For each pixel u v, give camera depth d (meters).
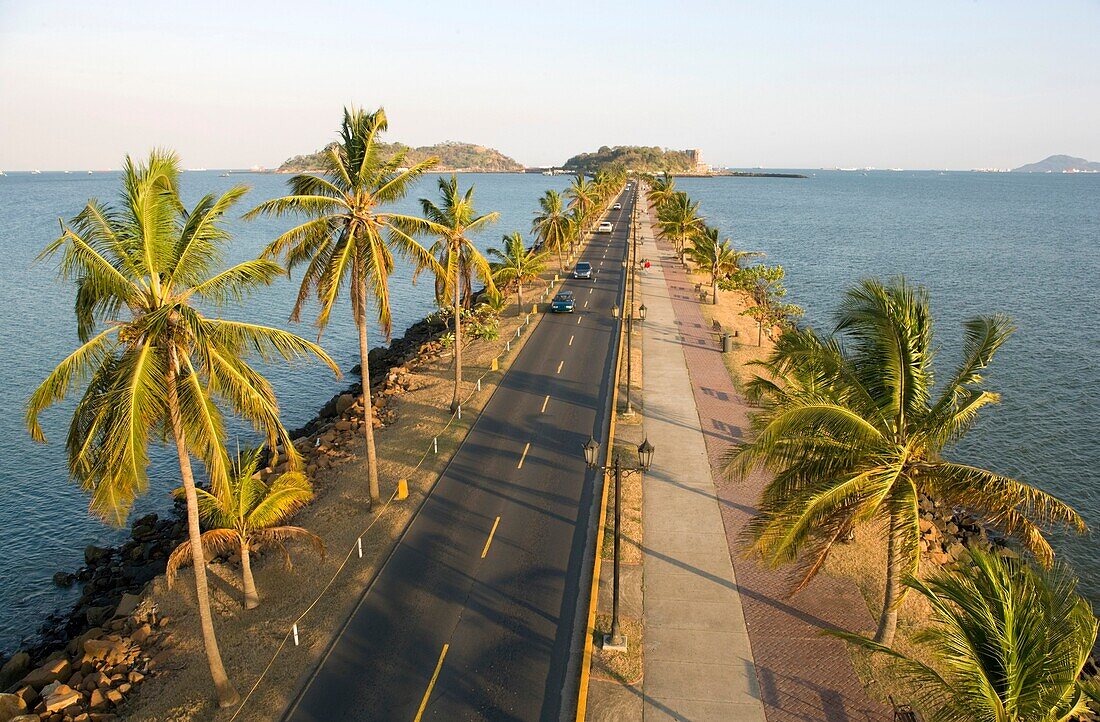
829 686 17.02
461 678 17.44
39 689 18.23
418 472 28.59
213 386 15.26
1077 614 12.54
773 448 15.90
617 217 135.50
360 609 20.17
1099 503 31.81
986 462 35.66
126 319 16.38
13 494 33.06
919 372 16.14
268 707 16.70
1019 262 97.56
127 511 13.87
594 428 33.00
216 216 15.16
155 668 18.41
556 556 22.66
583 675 17.27
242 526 20.05
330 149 22.48
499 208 187.25
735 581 21.19
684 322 52.94
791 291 78.06
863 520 15.27
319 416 40.94
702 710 16.33
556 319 54.38
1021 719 10.88
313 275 23.11
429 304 77.50
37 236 120.00
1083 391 44.78
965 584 12.20
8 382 47.50
